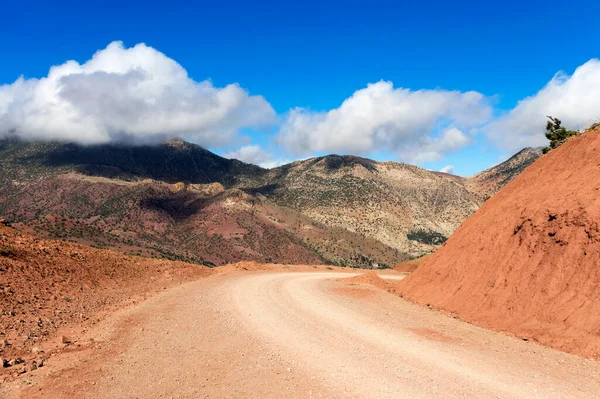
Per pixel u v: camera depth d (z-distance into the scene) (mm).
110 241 65875
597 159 13891
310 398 7074
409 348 9969
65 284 14820
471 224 18297
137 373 8039
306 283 23625
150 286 18703
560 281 11203
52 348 9227
